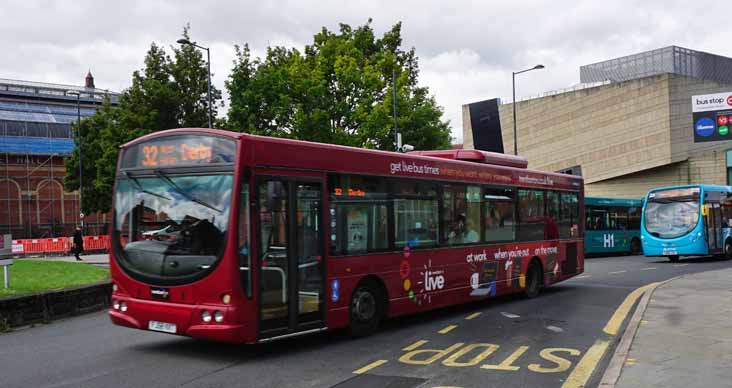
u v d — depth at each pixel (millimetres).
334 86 38562
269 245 8867
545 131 68438
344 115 36750
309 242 9555
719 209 30766
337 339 10328
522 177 15508
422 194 12094
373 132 36344
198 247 8594
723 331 10109
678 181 57156
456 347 9547
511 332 10828
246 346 9742
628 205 38562
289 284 9133
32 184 67875
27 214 67312
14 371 8148
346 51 39625
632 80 58594
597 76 67438
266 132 33062
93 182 48438
